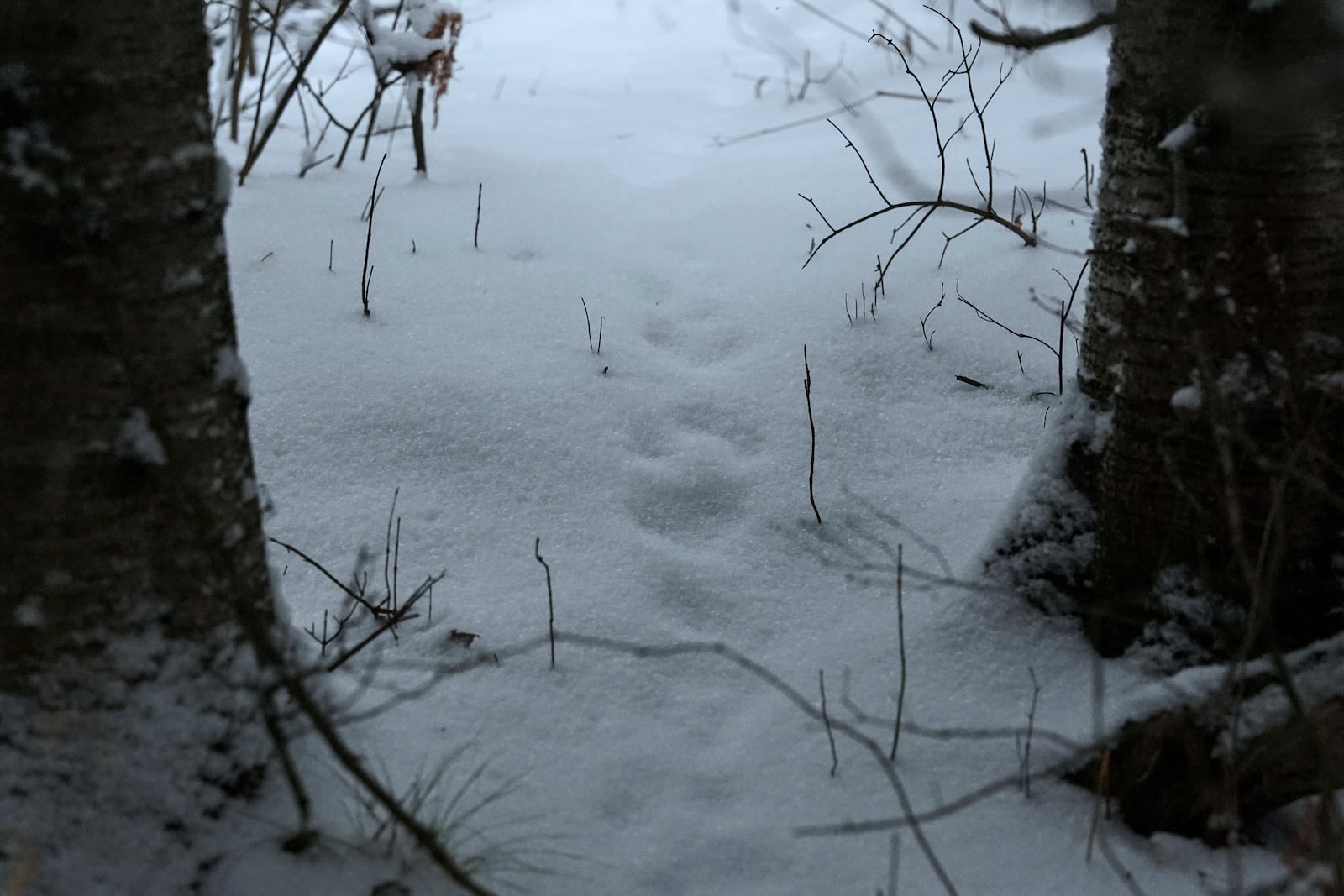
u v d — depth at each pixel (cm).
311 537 276
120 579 171
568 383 332
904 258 409
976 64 652
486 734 219
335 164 501
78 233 157
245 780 187
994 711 225
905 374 347
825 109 623
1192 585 223
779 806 207
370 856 185
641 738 222
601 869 192
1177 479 203
